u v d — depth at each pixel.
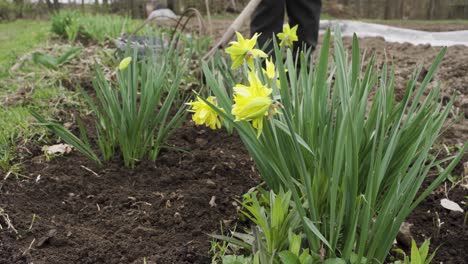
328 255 1.48
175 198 2.09
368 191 1.33
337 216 1.49
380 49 5.66
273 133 1.45
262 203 1.84
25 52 5.46
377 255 1.45
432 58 4.93
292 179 1.46
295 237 1.37
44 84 3.78
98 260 1.68
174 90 2.42
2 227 1.86
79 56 4.73
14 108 3.27
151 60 2.93
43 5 11.60
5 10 11.24
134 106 2.31
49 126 2.23
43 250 1.73
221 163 2.42
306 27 3.59
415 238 1.83
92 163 2.46
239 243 1.61
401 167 1.42
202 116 1.54
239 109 1.26
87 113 3.19
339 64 1.40
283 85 1.38
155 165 2.42
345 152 1.46
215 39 6.55
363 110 1.41
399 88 3.69
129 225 1.92
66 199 2.13
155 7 10.77
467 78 4.05
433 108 1.55
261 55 1.58
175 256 1.69
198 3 11.70
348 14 12.47
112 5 11.38
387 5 12.19
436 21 11.27
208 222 1.93
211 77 1.58
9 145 2.66
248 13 2.98
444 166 2.40
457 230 1.88
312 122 1.50
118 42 4.48
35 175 2.32
